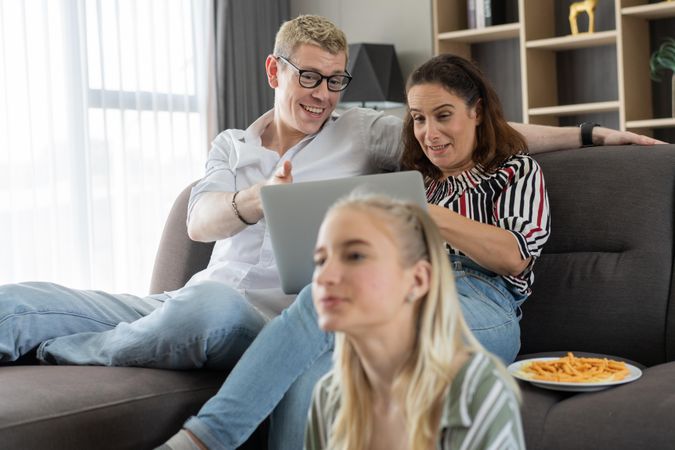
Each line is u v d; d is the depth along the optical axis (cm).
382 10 493
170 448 149
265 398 152
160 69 442
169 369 175
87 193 407
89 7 408
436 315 102
